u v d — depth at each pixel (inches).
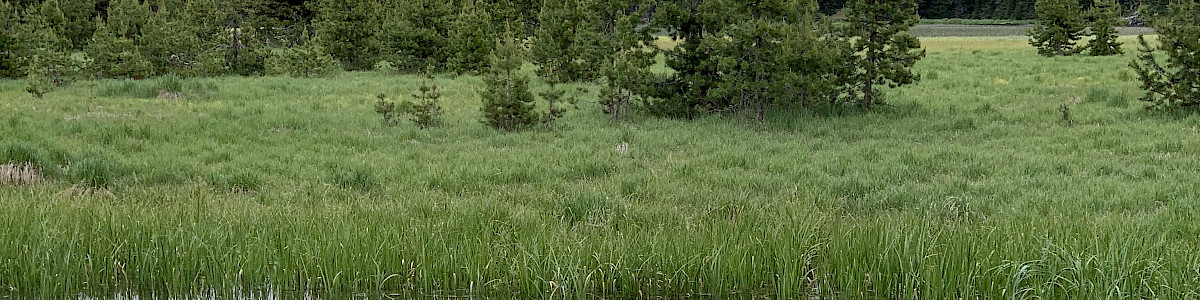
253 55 1339.8
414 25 1391.5
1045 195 356.5
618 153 506.9
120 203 345.4
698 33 699.4
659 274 236.2
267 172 444.5
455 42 1279.5
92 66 1145.4
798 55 644.7
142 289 232.1
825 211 339.3
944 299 220.1
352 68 1553.9
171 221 276.2
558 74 1121.4
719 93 652.7
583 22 1082.1
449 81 1131.3
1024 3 3939.5
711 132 600.4
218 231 262.2
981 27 3548.2
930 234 257.1
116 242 251.0
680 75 707.4
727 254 240.1
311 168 450.0
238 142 549.6
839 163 455.2
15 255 237.0
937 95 853.8
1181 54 635.5
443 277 234.8
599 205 331.0
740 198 358.0
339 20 1552.7
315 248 241.3
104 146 524.1
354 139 564.1
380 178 417.1
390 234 259.9
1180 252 237.5
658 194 378.3
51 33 1193.4
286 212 313.7
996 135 578.9
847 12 711.7
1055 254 226.4
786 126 633.6
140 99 844.0
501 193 378.0
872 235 251.1
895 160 461.1
